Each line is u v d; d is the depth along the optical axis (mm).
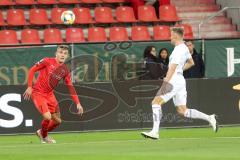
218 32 57938
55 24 55594
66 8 58344
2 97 39156
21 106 39406
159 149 26516
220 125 41812
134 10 58844
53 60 31953
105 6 59656
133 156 23500
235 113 41938
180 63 32500
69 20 48750
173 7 58812
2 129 39250
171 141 31156
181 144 29094
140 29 54656
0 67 39375
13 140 35688
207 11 60031
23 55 39531
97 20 56750
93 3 59281
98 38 53094
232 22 58938
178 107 33500
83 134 38688
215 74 42062
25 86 39375
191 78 41375
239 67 42250
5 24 54781
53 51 39781
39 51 39656
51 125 32344
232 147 27047
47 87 31875
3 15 56562
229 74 42188
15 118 39375
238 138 32750
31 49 39562
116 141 32562
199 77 41719
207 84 41500
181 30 32469
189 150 25797
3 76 39438
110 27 56188
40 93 31891
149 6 58688
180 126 41188
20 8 57656
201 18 59406
